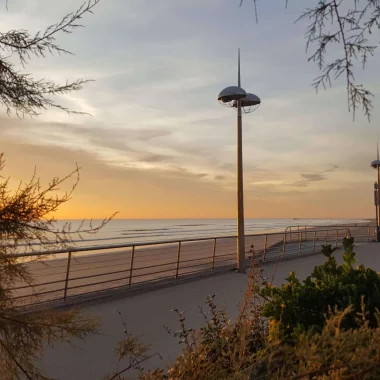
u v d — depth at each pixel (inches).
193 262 621.6
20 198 79.5
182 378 96.8
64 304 259.0
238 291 352.8
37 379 85.0
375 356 60.5
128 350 116.6
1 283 80.9
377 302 101.4
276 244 896.3
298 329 92.1
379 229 994.1
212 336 134.0
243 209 467.5
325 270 125.5
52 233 83.4
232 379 84.0
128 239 1667.1
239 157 482.9
